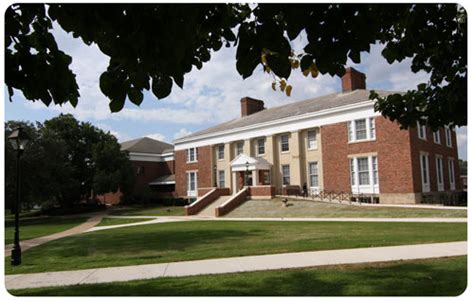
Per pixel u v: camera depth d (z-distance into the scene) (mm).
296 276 7273
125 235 17031
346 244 10906
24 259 11680
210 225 20250
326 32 3400
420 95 7188
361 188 29594
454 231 13203
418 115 7336
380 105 7676
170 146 58312
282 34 3334
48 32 4258
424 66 6523
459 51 5719
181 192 45094
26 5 3926
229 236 14625
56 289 7098
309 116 33125
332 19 3377
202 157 42594
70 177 42219
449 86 6453
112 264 9523
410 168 27016
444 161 33156
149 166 53000
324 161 32000
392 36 6043
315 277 7129
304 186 32781
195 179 43656
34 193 36344
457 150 36781
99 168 44000
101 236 17203
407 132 27312
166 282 7246
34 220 36062
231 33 4281
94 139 46094
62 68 4184
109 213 38156
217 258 9625
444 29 5383
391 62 5977
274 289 6410
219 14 3660
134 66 3168
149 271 8453
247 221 22203
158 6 3016
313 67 4398
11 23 3896
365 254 9312
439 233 12766
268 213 26531
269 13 3293
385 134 28344
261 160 35594
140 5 2992
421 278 6762
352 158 30188
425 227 15062
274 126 35906
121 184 44906
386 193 28000
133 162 51438
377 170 28688
